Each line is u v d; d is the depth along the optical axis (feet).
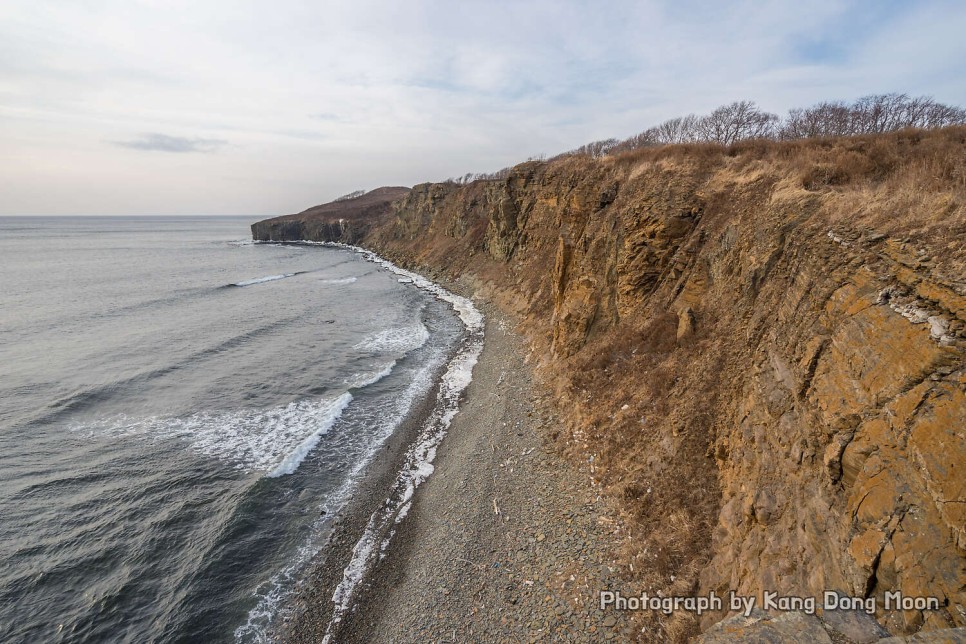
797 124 134.92
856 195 40.37
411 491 64.95
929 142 54.95
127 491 64.69
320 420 85.51
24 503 61.62
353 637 44.50
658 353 63.93
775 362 39.42
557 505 52.31
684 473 45.83
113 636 44.73
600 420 62.18
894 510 23.59
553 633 38.47
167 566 52.75
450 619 43.21
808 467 31.45
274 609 47.80
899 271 29.25
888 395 26.27
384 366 113.80
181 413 87.97
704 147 82.89
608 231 84.17
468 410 86.22
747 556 33.53
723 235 59.67
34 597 48.29
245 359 118.01
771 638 19.58
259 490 64.39
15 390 95.45
